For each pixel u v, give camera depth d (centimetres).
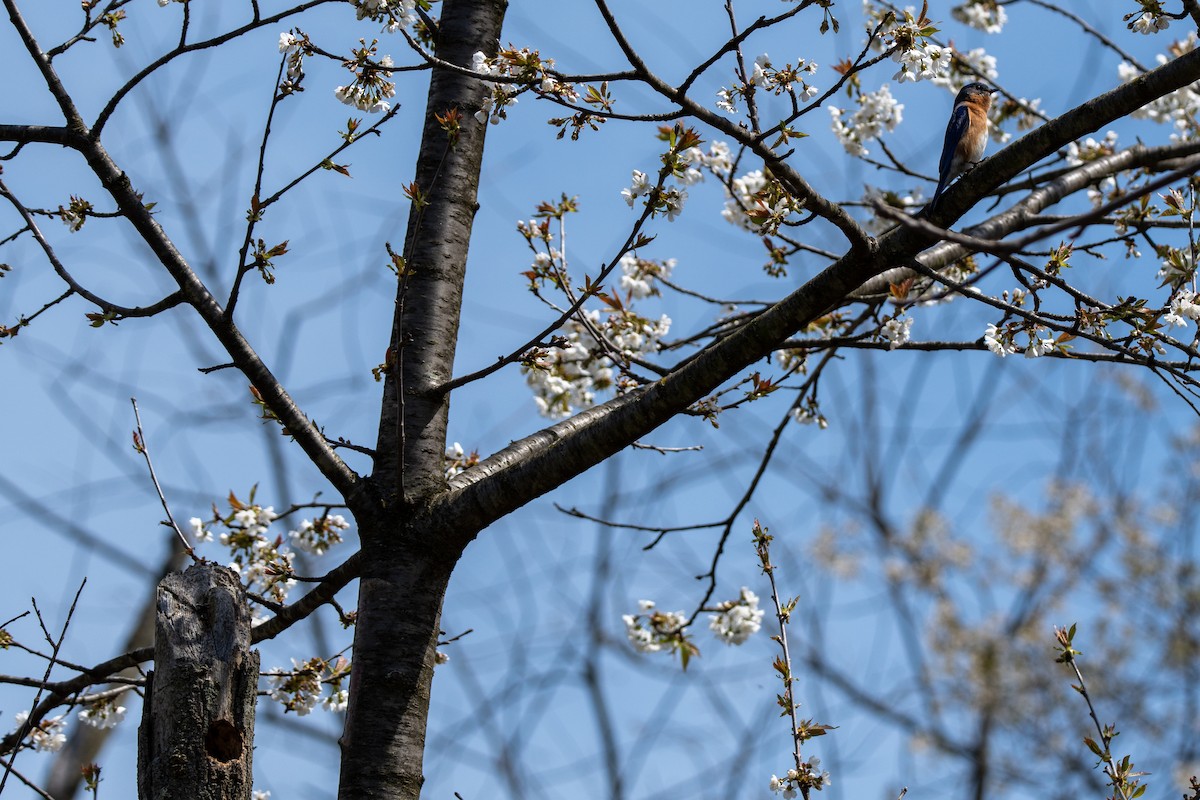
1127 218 1114
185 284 897
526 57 825
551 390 1345
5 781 916
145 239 904
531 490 905
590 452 898
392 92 897
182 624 733
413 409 952
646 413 896
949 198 882
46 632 985
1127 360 927
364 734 855
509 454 997
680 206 852
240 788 713
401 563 905
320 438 920
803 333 1361
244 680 732
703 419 962
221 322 895
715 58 796
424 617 897
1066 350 951
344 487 922
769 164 839
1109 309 915
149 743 721
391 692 866
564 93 838
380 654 877
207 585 755
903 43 849
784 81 858
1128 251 1155
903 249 859
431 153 1045
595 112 819
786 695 986
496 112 873
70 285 920
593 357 1271
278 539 1159
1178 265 1005
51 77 902
